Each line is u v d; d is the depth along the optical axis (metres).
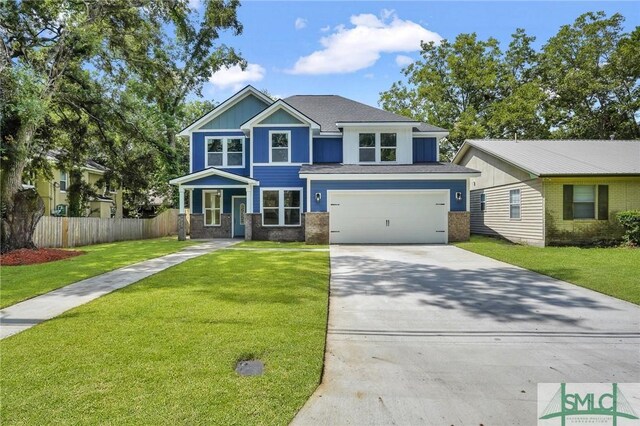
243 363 3.93
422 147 19.25
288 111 17.95
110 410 2.99
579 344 4.65
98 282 7.79
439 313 5.95
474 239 17.23
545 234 14.27
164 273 8.69
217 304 5.95
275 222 17.91
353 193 16.03
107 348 4.19
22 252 11.62
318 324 5.09
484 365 4.05
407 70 32.34
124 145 18.45
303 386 3.45
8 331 4.80
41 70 13.30
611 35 28.80
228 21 23.86
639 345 4.62
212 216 19.92
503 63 31.23
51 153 19.81
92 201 25.11
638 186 14.32
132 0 14.88
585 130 29.69
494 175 18.20
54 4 13.07
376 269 9.72
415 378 3.74
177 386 3.37
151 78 16.73
